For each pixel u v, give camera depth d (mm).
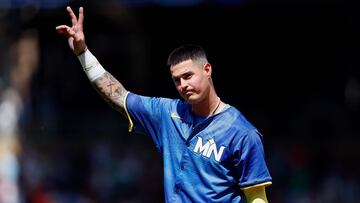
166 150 21812
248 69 71562
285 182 60125
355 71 71812
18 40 75625
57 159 62656
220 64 71250
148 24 68812
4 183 55250
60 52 74375
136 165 61625
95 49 72250
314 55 71438
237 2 62594
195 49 21094
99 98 73312
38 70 75188
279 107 71625
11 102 73000
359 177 60531
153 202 59375
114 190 59656
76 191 59906
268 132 68688
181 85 21000
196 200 21203
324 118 69812
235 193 21391
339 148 65188
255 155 21094
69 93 73938
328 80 72000
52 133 67875
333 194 58688
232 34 69375
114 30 70750
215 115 21328
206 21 67812
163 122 22062
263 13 66375
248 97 72000
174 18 67875
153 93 73688
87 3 63688
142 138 65688
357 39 69688
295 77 71938
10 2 67062
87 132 68562
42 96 73375
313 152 64875
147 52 72688
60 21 68438
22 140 66375
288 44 70625
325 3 63625
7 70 79062
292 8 65125
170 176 21594
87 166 62375
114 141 66125
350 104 71750
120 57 73312
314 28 68812
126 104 22609
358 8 65062
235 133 21094
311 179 60812
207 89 21156
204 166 21234
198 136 21359
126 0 64188
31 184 56719
